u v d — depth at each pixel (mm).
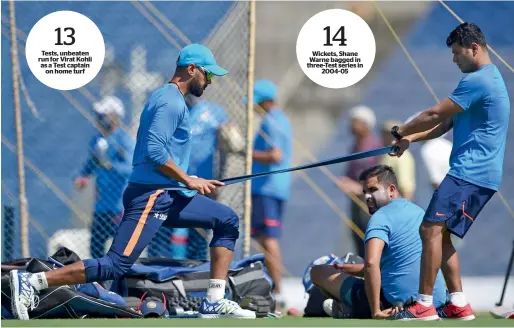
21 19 34188
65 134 34750
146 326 21297
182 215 25125
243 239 32438
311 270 26250
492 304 37969
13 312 24234
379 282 23969
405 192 34062
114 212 32562
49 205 34375
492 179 22766
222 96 33156
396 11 55531
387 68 55000
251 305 27422
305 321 23047
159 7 35031
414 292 24297
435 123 23062
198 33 35156
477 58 22984
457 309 23828
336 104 56125
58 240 33344
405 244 24344
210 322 22750
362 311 25047
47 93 34438
